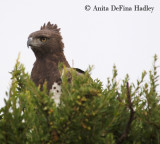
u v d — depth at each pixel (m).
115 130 13.66
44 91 12.39
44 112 11.91
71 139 12.09
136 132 13.68
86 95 11.86
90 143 12.44
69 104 11.64
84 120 11.96
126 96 13.64
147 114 13.64
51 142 11.78
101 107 12.16
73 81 13.37
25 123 12.48
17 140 12.14
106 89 15.05
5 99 12.63
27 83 12.84
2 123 12.30
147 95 13.95
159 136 13.47
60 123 11.61
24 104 12.99
